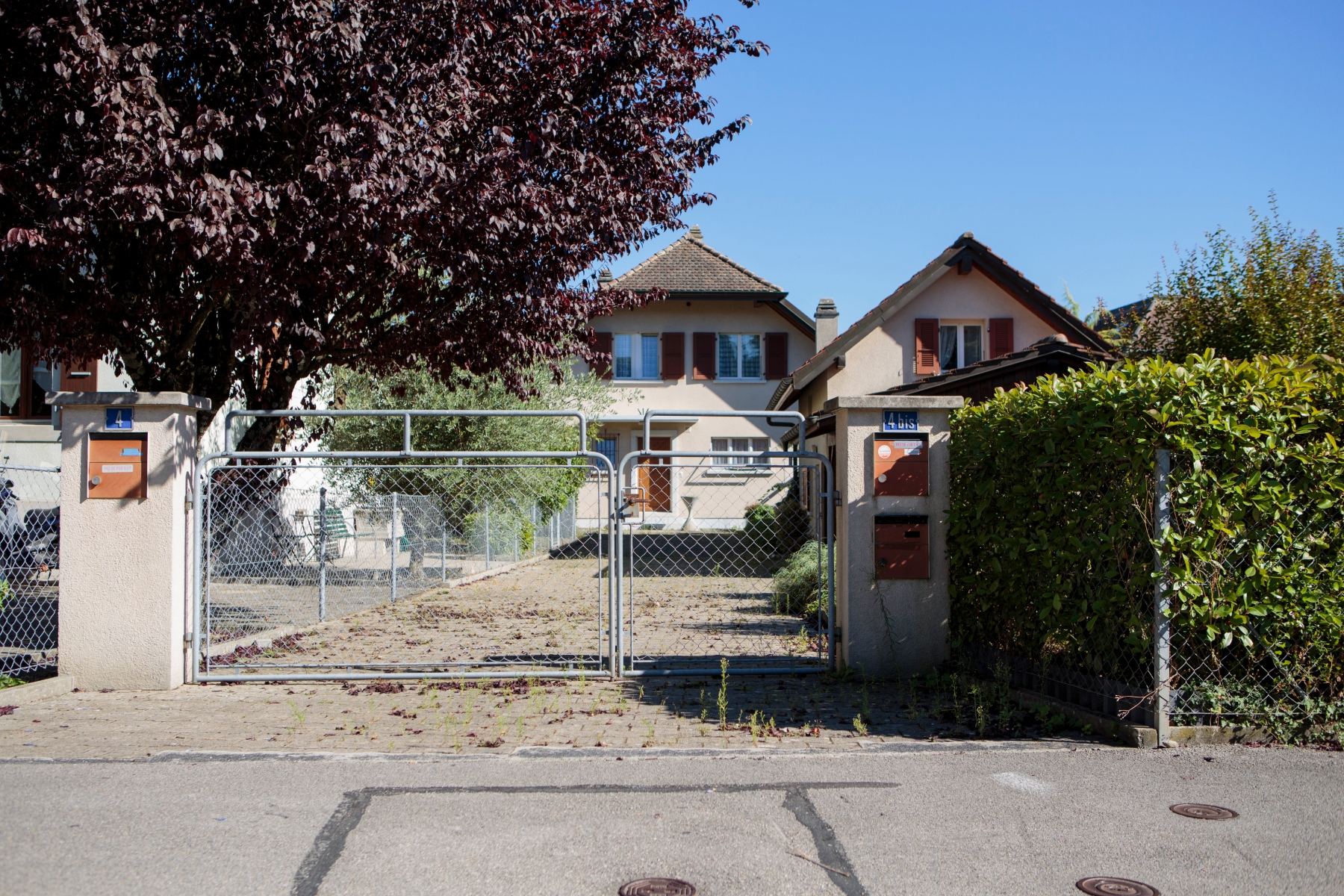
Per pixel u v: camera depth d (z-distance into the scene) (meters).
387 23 8.25
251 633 8.80
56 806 4.18
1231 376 5.09
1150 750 5.03
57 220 7.32
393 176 7.90
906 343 21.94
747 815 4.05
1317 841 3.75
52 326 8.88
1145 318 17.70
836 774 4.63
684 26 10.68
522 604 11.84
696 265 29.36
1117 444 5.27
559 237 9.25
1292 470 5.09
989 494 6.62
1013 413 6.39
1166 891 3.32
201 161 7.89
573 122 9.51
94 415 6.83
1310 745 5.10
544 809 4.12
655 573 16.14
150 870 3.49
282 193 7.98
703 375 28.61
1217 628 5.05
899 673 6.96
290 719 5.91
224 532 9.09
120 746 5.23
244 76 8.22
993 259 21.39
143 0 7.93
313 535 10.77
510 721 5.85
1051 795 4.30
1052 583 5.87
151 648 6.77
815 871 3.48
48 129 7.98
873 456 7.07
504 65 9.29
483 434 15.55
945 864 3.54
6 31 7.62
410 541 13.12
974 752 5.01
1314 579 5.11
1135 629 5.22
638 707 6.23
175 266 9.17
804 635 8.56
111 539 6.80
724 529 26.45
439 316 10.02
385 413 7.15
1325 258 14.90
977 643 7.00
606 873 3.46
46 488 17.16
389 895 3.29
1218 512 5.00
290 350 10.27
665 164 10.43
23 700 6.34
